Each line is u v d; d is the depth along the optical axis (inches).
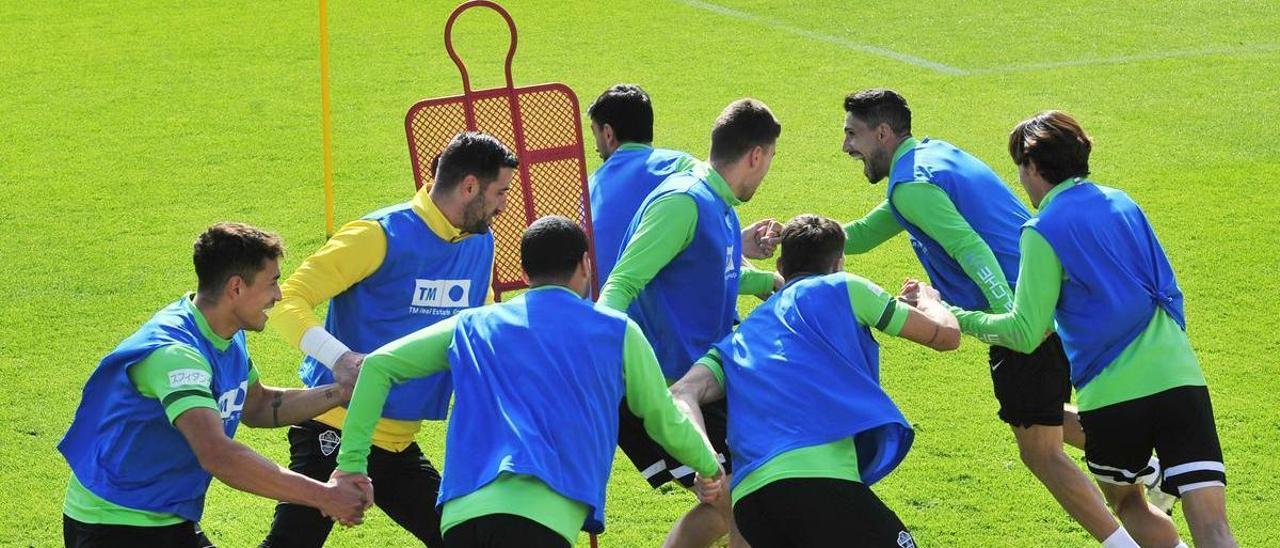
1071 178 402.0
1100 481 445.4
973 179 439.2
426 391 392.2
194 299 341.7
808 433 349.1
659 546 453.4
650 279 398.6
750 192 417.7
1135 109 1008.9
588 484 317.1
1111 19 1299.2
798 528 343.0
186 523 341.4
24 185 855.1
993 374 443.2
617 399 329.1
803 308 364.8
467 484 315.3
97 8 1375.5
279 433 540.4
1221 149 905.5
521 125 441.1
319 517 390.0
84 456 332.8
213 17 1333.7
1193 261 711.7
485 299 407.5
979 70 1131.3
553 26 1293.1
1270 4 1339.8
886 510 347.6
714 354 377.7
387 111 1019.3
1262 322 634.8
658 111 1017.5
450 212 384.2
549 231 338.3
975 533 457.4
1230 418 539.8
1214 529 374.9
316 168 889.5
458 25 1293.1
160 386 321.1
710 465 341.7
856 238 502.3
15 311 656.4
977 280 422.0
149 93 1075.9
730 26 1291.8
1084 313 390.0
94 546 331.0
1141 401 385.7
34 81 1111.6
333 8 1360.7
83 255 734.5
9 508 471.8
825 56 1181.7
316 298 377.4
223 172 880.9
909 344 620.1
